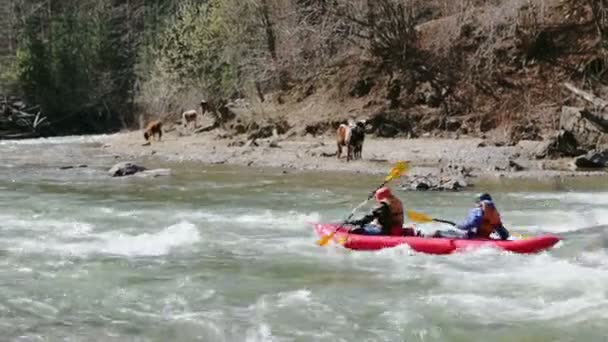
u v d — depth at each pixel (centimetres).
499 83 2978
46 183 1889
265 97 3700
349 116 3083
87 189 1767
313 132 3103
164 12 6144
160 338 715
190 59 4206
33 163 2445
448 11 3456
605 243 1081
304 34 3506
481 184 1791
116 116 5544
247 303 826
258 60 3675
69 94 5409
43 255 1052
